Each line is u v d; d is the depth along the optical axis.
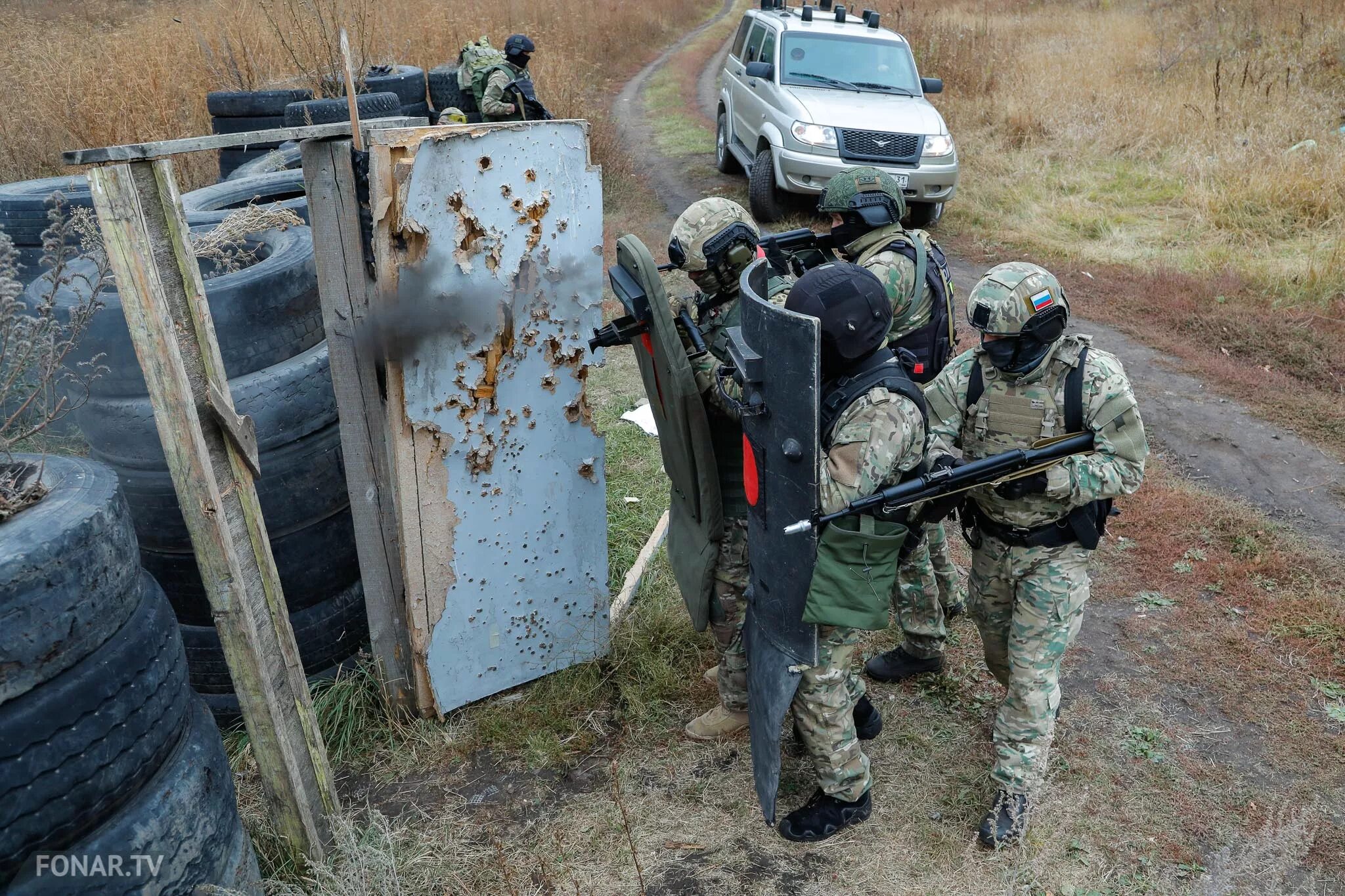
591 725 3.15
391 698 3.11
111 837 1.82
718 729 3.04
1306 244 7.71
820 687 2.48
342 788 2.91
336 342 2.66
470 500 2.95
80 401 2.24
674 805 2.80
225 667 2.99
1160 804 2.76
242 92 7.83
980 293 2.37
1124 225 8.70
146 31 10.61
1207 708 3.15
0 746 1.62
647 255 2.51
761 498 2.37
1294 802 2.76
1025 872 2.52
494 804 2.83
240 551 2.19
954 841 2.64
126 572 1.88
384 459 2.83
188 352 2.03
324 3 10.26
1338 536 4.21
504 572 3.10
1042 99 11.43
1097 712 3.14
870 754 2.98
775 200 9.10
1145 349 6.37
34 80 8.66
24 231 4.14
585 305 2.95
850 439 2.20
